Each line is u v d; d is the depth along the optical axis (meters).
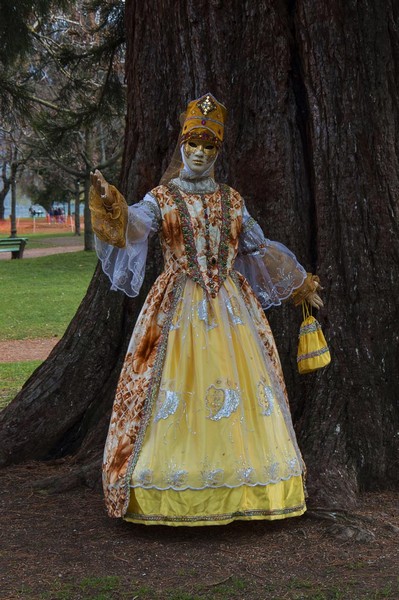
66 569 3.85
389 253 5.07
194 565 3.86
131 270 4.24
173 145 5.46
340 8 4.99
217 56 5.20
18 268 26.28
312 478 4.62
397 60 5.14
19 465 5.55
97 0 9.97
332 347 5.05
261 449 4.10
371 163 5.05
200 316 4.21
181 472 4.00
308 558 3.93
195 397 4.09
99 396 5.72
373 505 4.65
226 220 4.38
